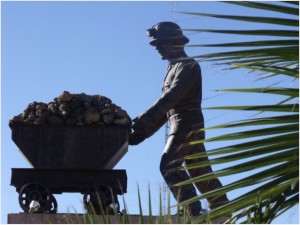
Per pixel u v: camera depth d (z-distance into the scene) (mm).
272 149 3625
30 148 8383
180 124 8766
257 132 3631
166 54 9180
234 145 3666
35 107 8547
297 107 3586
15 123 8445
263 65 3518
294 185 3596
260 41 3465
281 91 3617
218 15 3535
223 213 3695
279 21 3482
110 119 8508
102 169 8367
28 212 8031
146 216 5605
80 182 8289
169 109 8820
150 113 8750
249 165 3639
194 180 3811
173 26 9242
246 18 3510
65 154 8391
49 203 8211
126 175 8328
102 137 8477
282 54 3469
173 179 8148
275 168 3621
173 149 8469
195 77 8992
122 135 8508
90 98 8609
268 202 3684
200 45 3506
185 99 8961
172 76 9094
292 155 3605
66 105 8492
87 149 8422
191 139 8344
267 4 3484
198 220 3717
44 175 8289
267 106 3619
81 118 8477
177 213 3746
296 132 3604
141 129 8742
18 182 8219
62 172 8320
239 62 3479
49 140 8422
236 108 3658
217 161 3701
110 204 8180
